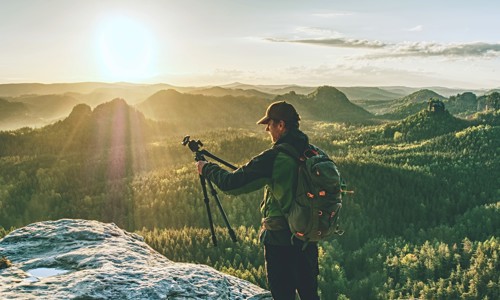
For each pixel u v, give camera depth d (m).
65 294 5.32
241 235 118.88
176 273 6.55
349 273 117.12
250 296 6.68
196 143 5.86
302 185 4.74
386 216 169.25
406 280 111.75
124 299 5.44
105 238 8.34
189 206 178.88
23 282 5.77
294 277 5.27
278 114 5.06
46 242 8.04
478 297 99.81
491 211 160.25
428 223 174.50
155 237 117.25
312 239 4.86
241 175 4.95
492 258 114.00
